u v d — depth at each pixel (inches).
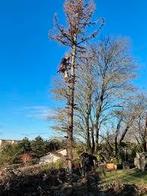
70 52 1230.9
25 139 2861.7
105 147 2150.6
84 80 2160.4
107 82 2181.3
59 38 1225.4
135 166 1820.9
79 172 1429.6
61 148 2810.0
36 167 1818.4
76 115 2143.2
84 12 1230.3
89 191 1208.8
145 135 2304.4
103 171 1604.3
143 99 2253.9
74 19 1229.7
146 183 1460.4
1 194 1263.5
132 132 2348.7
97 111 2170.3
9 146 2805.1
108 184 1370.6
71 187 1212.5
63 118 2151.8
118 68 2204.7
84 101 2164.1
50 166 1788.9
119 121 2185.0
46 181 1488.7
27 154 2689.5
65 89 2143.2
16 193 1314.0
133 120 2225.6
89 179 1262.3
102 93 2182.6
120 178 1562.5
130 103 2225.6
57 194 1226.6
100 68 2187.5
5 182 1323.8
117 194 1288.1
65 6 1232.2
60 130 2140.7
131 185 1355.8
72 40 1227.2
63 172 1614.2
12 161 2640.3
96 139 2142.0
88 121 2160.4
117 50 2203.5
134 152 2176.4
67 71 1220.5
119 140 2215.8
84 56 1283.2
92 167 1446.9
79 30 1229.7
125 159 2047.2
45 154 2736.2
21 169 1737.2
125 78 2197.3
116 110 2181.3
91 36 1243.8
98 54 2138.3
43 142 2827.3
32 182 1433.3
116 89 2193.7
